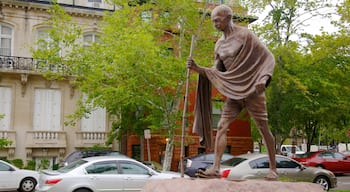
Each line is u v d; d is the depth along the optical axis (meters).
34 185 18.89
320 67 26.31
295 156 29.62
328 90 26.19
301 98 25.83
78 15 29.52
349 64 26.36
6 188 18.39
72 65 20.61
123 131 26.42
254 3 23.70
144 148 29.08
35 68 28.08
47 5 28.97
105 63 18.83
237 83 6.64
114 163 13.71
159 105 20.58
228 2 23.00
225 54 6.78
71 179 12.92
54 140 28.41
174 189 6.06
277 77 24.97
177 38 20.70
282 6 24.56
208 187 5.82
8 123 27.91
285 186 6.09
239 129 32.12
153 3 21.39
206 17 20.95
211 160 19.06
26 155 27.81
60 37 22.05
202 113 6.98
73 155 21.30
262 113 6.66
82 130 29.47
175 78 19.33
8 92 28.05
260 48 6.62
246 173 15.28
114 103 19.91
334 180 17.02
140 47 18.00
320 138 56.03
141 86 19.28
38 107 28.73
